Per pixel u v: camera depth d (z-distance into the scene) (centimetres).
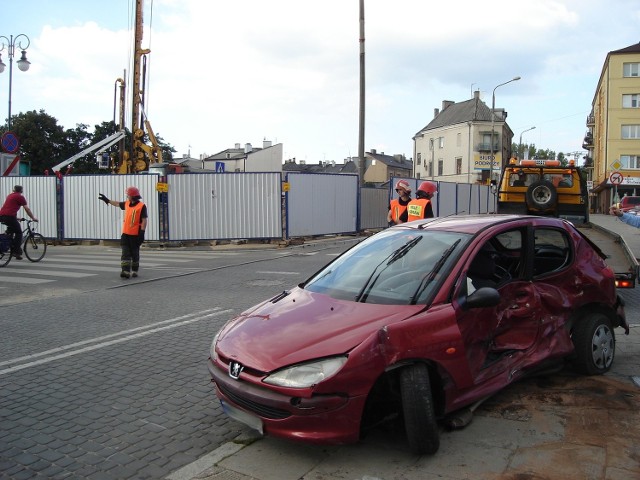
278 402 334
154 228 1823
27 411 450
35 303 870
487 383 404
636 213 1459
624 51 5450
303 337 361
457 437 385
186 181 1817
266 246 1798
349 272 464
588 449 362
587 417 412
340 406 331
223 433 409
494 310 426
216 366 382
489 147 6625
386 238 500
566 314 486
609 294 511
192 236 1828
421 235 473
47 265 1333
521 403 442
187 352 605
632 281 659
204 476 343
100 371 546
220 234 1836
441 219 516
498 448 368
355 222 2098
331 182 2000
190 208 1823
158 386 505
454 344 372
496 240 470
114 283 1061
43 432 411
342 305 404
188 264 1356
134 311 806
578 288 491
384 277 432
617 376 502
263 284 1030
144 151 2744
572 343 491
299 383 331
